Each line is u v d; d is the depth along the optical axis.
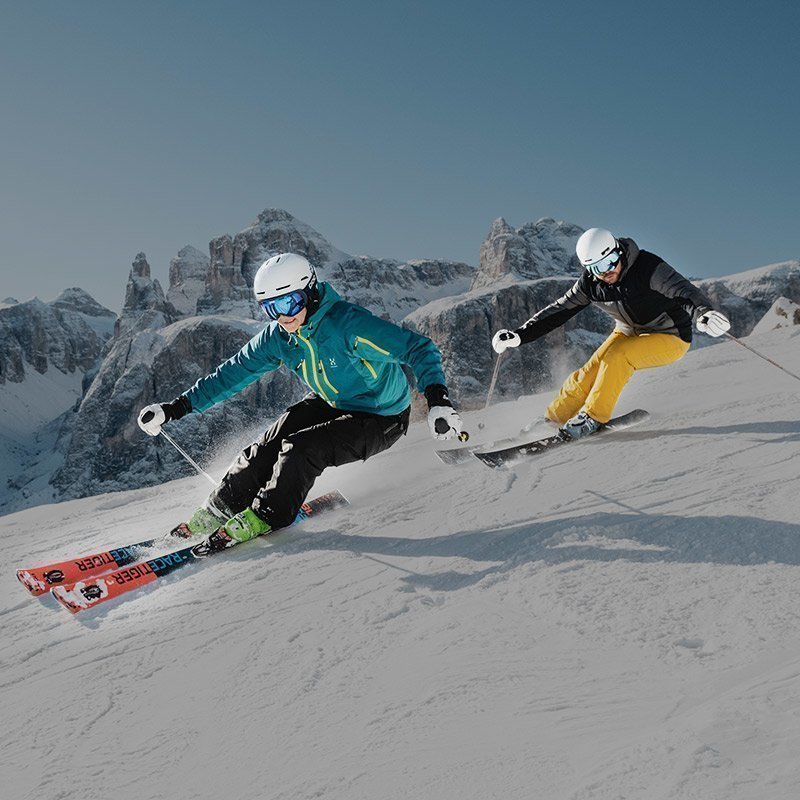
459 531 4.04
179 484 7.80
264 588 3.63
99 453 169.88
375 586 3.43
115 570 4.34
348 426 4.69
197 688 2.73
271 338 4.89
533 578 3.10
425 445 6.85
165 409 5.01
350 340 4.58
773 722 1.82
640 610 2.64
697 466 4.45
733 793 1.59
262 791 2.04
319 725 2.32
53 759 2.42
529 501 4.36
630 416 6.07
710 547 3.09
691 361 10.05
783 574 2.72
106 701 2.76
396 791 1.91
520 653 2.51
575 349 169.12
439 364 4.40
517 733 2.05
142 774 2.25
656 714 2.00
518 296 173.12
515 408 8.55
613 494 4.17
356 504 5.00
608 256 5.78
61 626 3.63
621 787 1.71
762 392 6.72
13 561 5.21
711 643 2.32
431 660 2.58
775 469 4.11
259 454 4.76
